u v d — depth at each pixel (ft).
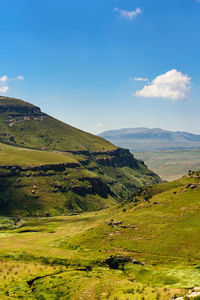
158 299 126.62
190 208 371.15
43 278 185.78
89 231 368.48
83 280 177.06
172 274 204.13
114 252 276.00
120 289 154.71
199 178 546.26
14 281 177.27
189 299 108.68
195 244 262.26
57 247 334.65
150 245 279.69
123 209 608.19
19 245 365.61
